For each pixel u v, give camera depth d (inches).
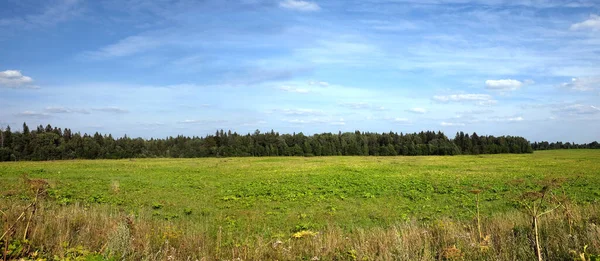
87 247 293.4
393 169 1675.7
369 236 334.3
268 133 4621.1
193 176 1346.0
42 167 1734.7
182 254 299.9
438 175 1338.6
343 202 740.7
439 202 736.3
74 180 1129.4
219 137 4532.5
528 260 251.0
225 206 700.7
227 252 319.3
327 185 1030.4
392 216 597.0
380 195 836.6
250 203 730.2
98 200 725.9
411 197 800.9
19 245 270.1
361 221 560.4
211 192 900.6
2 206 396.8
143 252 277.9
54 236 313.4
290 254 292.7
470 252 267.7
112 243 273.4
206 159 3038.9
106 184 1028.5
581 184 956.0
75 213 400.5
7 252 253.4
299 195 825.5
